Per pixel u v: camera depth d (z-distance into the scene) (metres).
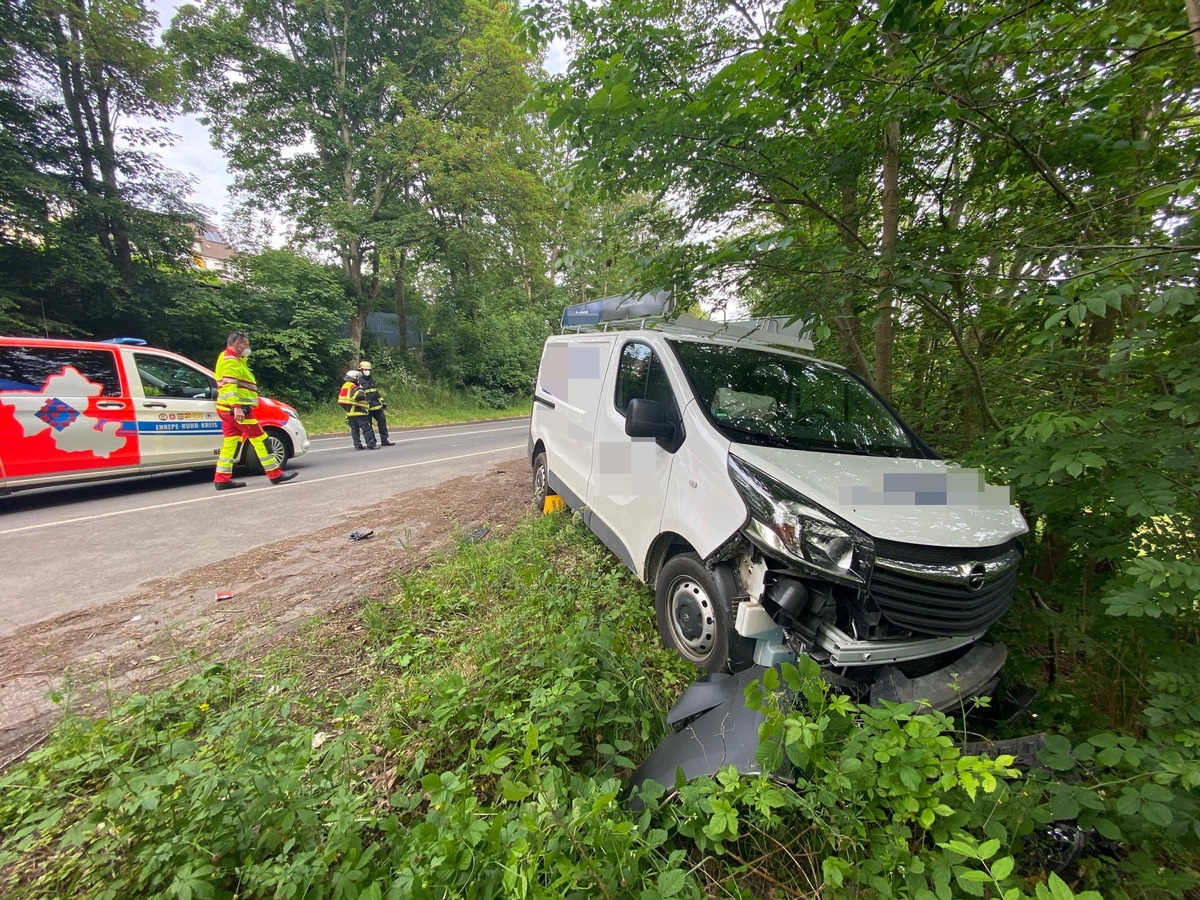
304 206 18.17
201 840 1.45
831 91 2.98
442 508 5.70
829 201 3.92
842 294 2.74
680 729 1.96
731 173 3.26
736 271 3.24
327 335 15.86
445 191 17.19
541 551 3.98
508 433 14.23
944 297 3.05
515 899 1.20
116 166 11.90
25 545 4.36
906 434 3.20
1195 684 1.86
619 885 1.33
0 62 9.85
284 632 2.98
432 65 19.41
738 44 3.47
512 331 26.47
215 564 3.99
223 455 6.36
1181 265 1.80
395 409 17.59
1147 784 1.43
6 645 2.82
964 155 3.55
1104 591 2.35
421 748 2.00
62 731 1.90
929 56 2.56
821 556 2.03
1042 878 1.49
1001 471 2.44
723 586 2.34
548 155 17.77
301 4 16.95
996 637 2.54
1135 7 2.40
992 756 1.75
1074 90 2.56
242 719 1.90
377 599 3.40
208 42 15.70
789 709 1.71
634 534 3.19
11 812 1.67
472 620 3.06
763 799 1.42
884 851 1.41
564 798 1.54
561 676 2.18
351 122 19.08
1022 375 2.95
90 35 10.59
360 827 1.64
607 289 5.25
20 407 5.21
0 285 10.10
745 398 3.01
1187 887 1.37
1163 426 2.02
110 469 5.82
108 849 1.44
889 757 1.45
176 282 12.94
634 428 2.80
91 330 11.97
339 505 5.79
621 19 3.35
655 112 2.83
